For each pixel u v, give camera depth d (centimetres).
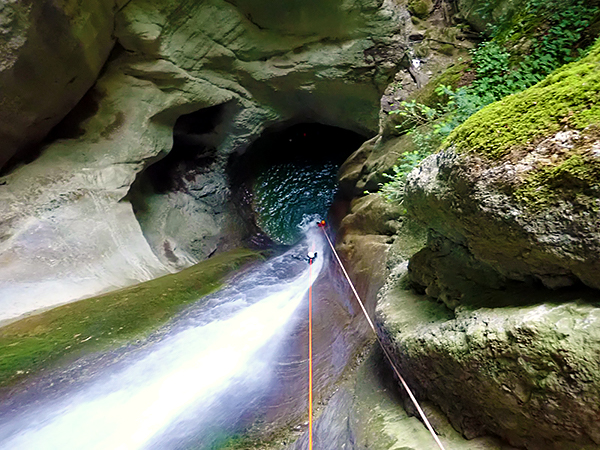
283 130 1068
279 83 835
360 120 887
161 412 329
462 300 187
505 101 168
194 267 637
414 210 214
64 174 600
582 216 126
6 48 459
